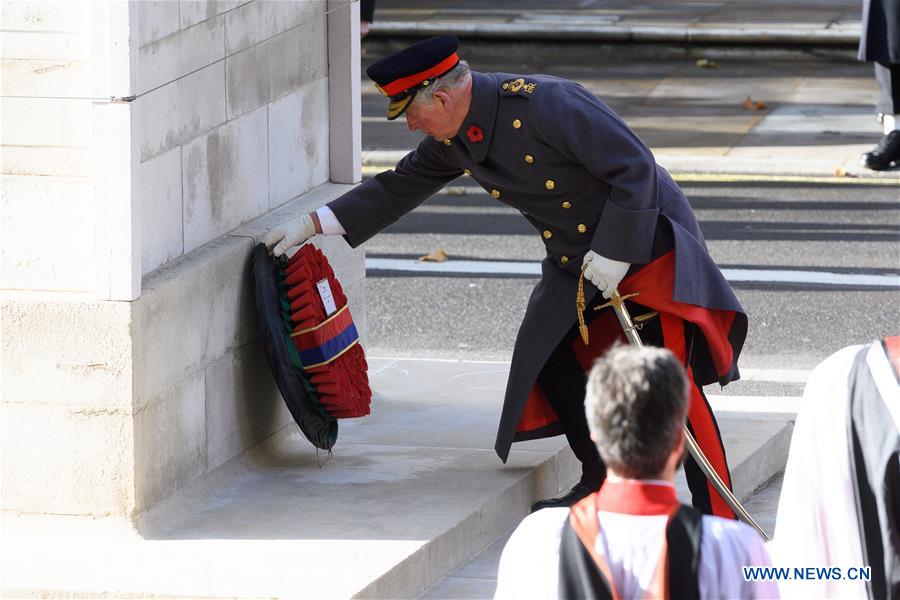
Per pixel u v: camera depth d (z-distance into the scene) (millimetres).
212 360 15281
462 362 21219
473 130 15109
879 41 36219
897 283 27672
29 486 14008
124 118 13383
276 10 17016
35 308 13680
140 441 13891
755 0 60500
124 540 13836
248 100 16438
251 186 16641
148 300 13875
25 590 12844
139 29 13758
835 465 9320
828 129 41438
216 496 15305
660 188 15594
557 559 8688
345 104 18609
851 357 9484
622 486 8656
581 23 54812
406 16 57219
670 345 15281
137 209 13586
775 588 8656
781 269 28609
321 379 16047
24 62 13609
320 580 13000
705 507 15219
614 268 14742
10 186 13805
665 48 53031
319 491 15492
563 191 15172
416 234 31828
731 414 20156
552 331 15438
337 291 16703
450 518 14680
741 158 38125
